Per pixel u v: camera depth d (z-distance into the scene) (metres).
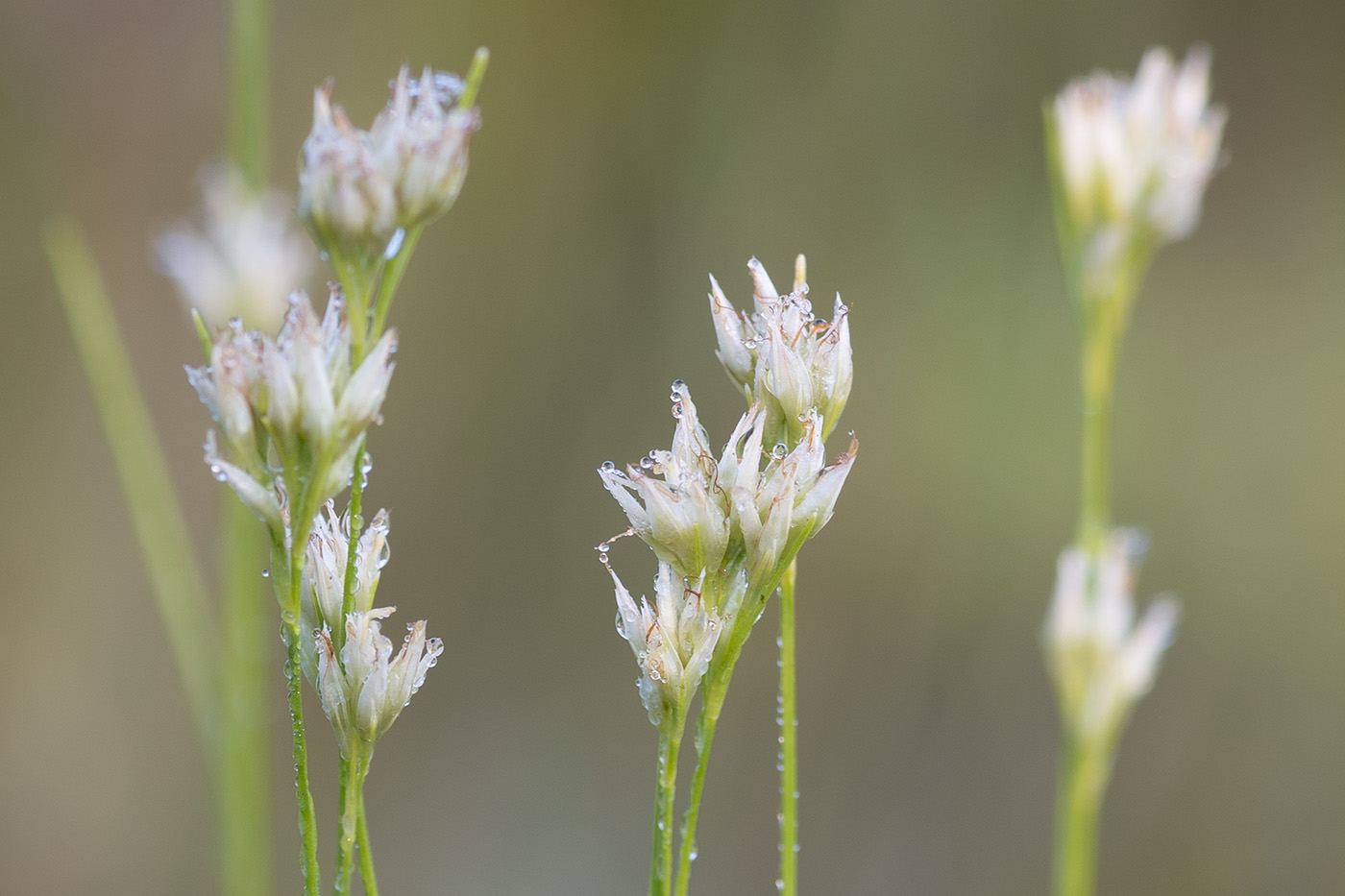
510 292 0.61
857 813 0.54
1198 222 0.57
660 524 0.19
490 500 0.60
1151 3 0.56
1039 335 0.56
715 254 0.59
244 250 0.29
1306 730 0.51
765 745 0.56
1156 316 0.56
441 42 0.60
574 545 0.59
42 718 0.53
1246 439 0.54
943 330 0.57
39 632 0.54
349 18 0.59
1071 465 0.55
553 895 0.54
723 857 0.54
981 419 0.56
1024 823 0.52
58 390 0.55
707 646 0.19
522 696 0.58
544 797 0.56
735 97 0.59
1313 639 0.52
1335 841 0.49
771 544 0.19
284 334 0.19
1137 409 0.55
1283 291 0.55
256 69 0.30
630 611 0.19
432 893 0.54
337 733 0.19
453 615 0.59
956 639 0.55
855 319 0.58
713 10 0.59
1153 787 0.52
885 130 0.58
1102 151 0.23
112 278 0.55
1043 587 0.54
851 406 0.58
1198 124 0.23
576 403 0.60
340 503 0.58
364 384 0.19
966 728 0.54
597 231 0.60
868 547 0.57
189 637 0.26
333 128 0.19
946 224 0.57
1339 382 0.54
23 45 0.55
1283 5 0.56
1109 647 0.23
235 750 0.26
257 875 0.26
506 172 0.61
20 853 0.52
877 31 0.58
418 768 0.56
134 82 0.56
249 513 0.27
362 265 0.19
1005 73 0.57
